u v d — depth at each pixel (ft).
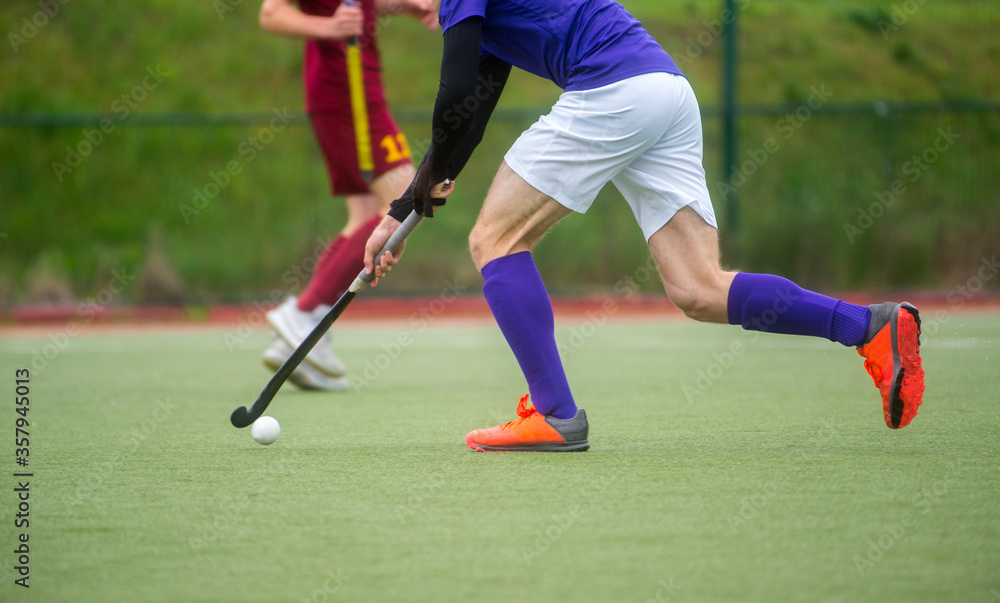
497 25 36.86
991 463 34.58
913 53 204.64
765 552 24.36
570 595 21.53
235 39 205.36
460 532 26.48
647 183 36.88
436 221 163.12
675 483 31.89
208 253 160.45
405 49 205.46
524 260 37.78
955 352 77.41
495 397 58.54
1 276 151.02
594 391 59.31
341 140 60.75
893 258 157.69
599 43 35.88
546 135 36.40
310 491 31.71
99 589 22.43
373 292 154.81
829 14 211.61
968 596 21.26
